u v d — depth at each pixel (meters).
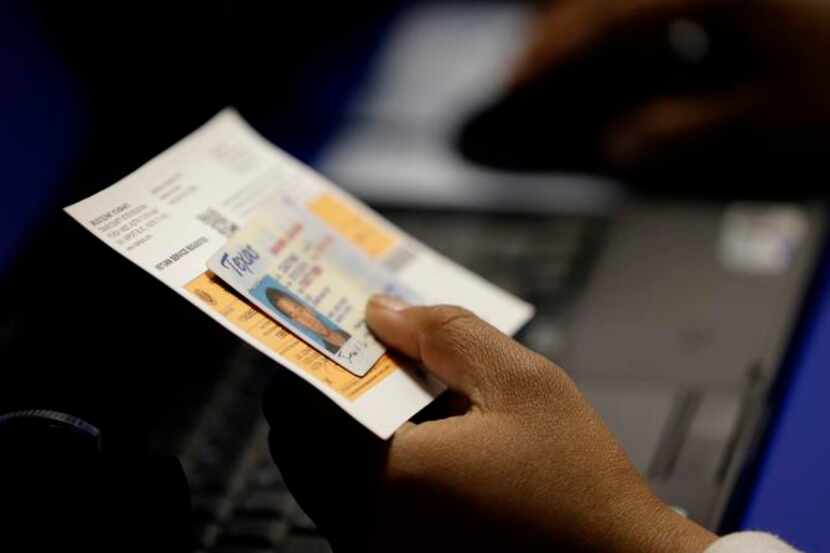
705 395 0.80
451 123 1.16
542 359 0.62
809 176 1.05
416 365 0.64
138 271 0.82
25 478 0.56
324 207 0.72
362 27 1.34
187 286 0.60
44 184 0.84
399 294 0.69
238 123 0.73
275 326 0.61
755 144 1.09
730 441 0.76
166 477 0.59
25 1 0.90
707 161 1.08
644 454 0.75
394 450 0.59
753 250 0.96
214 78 1.04
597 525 0.58
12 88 0.85
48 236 0.82
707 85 1.10
